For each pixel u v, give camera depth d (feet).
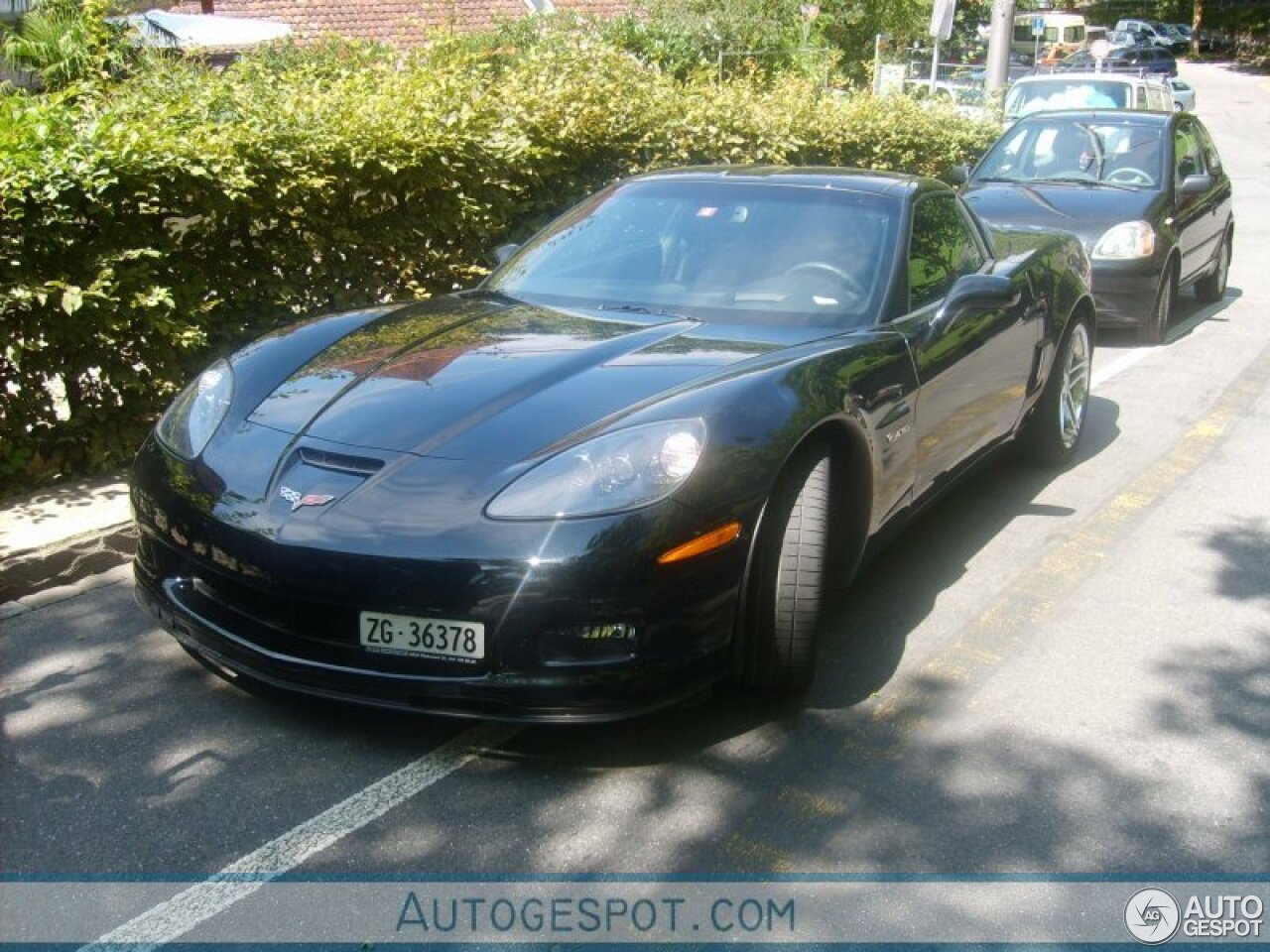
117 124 17.97
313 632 10.36
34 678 12.26
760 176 16.05
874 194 15.42
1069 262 19.54
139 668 12.45
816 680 12.39
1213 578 15.39
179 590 11.30
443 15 66.64
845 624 13.83
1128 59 133.90
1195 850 9.74
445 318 13.62
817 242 14.58
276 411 11.68
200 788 10.31
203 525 10.83
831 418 11.57
